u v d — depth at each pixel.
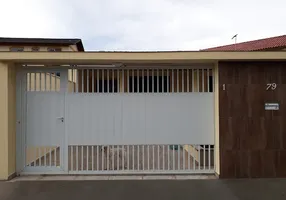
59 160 5.52
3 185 4.93
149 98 5.50
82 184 4.99
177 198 4.35
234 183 4.98
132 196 4.44
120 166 5.78
